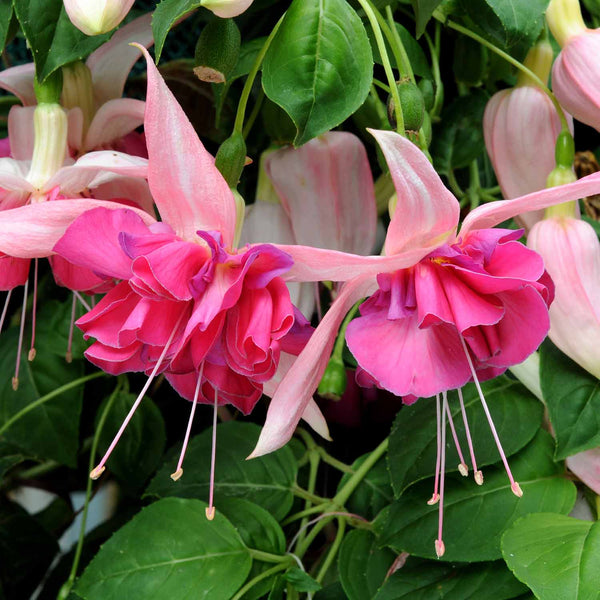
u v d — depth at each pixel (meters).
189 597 0.51
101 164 0.47
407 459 0.52
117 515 0.61
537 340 0.44
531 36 0.51
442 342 0.45
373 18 0.46
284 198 0.53
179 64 0.57
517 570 0.48
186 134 0.44
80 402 0.59
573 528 0.49
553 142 0.52
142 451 0.60
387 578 0.52
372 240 0.53
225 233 0.45
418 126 0.46
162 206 0.45
